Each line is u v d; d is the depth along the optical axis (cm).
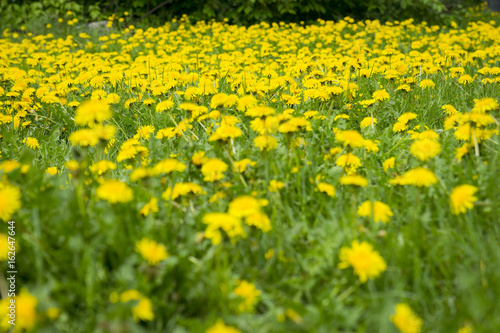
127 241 99
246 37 403
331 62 213
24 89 195
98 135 116
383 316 90
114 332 88
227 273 97
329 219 109
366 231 105
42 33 465
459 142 134
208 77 192
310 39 383
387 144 139
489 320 90
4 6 541
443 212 106
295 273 102
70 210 101
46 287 92
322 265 99
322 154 130
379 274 98
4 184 103
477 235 101
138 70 214
